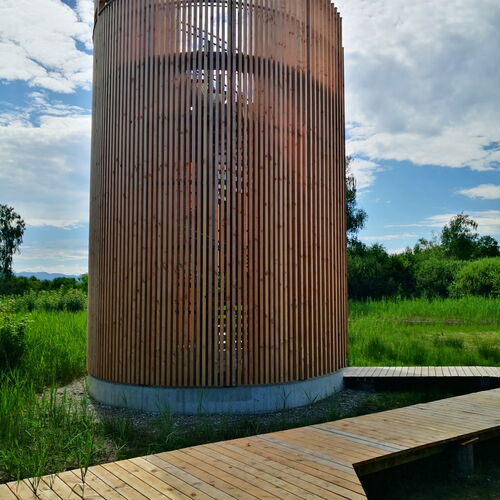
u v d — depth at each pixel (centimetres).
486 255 4244
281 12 694
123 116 702
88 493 344
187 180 653
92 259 761
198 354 637
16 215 4209
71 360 900
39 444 498
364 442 448
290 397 670
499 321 1583
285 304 672
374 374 798
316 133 730
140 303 666
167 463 400
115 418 614
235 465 394
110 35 731
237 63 669
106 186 726
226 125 658
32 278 3609
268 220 668
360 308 1956
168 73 669
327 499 333
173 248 653
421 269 2834
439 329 1420
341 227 788
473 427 491
